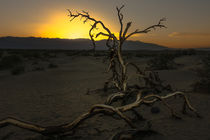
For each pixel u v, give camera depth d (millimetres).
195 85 8500
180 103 6184
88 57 35219
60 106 6273
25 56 31484
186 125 4145
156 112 5188
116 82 7082
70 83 11523
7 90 9328
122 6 5668
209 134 3611
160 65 18797
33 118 5031
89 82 11781
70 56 39969
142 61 29188
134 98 6664
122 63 6059
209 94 7289
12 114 5395
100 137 3666
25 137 3795
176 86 9344
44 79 13172
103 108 3537
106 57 7090
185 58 28328
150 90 7156
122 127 4168
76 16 5879
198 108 5516
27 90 9312
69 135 3494
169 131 3787
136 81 10812
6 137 3805
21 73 15977
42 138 3656
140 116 4562
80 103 6652
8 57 20672
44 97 7715
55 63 25609
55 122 4707
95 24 5910
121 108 3676
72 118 5027
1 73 16047
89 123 4516
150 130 3482
